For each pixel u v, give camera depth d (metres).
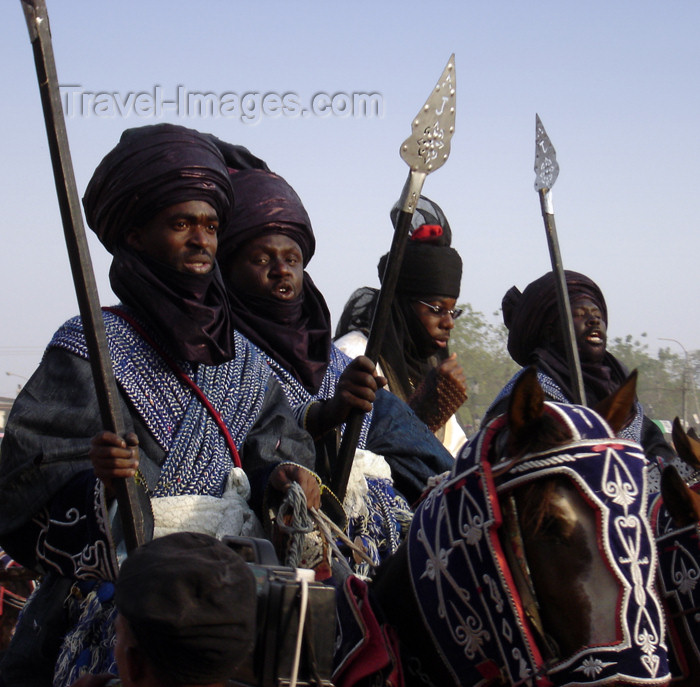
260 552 5.80
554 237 10.66
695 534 7.95
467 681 5.91
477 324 87.69
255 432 8.62
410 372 13.97
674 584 8.06
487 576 5.64
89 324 6.28
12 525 7.68
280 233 10.46
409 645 6.40
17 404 7.90
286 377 10.17
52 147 6.02
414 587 6.21
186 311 8.37
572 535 5.38
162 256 8.46
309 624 5.30
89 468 7.70
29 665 7.98
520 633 5.43
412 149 8.30
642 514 5.46
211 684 4.47
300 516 7.62
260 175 10.71
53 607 7.92
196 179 8.53
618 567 5.30
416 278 13.70
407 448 10.49
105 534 7.19
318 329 10.74
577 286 13.85
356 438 8.72
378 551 9.50
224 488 8.15
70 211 6.09
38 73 5.96
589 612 5.29
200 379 8.48
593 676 5.23
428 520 6.21
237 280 10.48
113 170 8.54
